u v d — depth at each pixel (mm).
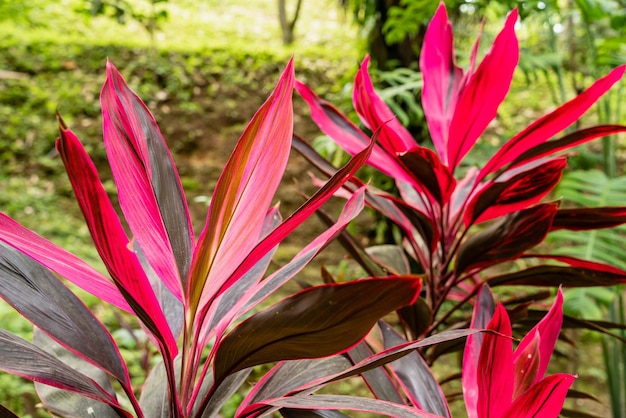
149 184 466
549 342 536
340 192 834
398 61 2891
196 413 475
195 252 426
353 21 3180
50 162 4695
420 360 595
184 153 5293
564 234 1308
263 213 463
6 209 4090
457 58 2207
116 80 500
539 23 1883
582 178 1360
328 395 430
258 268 570
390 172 754
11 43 5562
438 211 848
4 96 5070
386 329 619
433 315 803
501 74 629
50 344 557
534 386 423
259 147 430
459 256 750
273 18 7930
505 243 721
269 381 537
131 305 411
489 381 469
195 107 5570
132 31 6582
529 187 691
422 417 391
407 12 2000
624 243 1529
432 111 800
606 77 602
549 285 735
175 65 5844
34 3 6273
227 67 6012
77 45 5777
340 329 411
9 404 2318
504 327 465
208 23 7359
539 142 683
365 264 753
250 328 417
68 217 4238
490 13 2557
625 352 1559
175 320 555
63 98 5191
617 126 660
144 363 1136
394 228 3135
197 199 1627
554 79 5145
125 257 378
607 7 1543
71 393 515
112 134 441
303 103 5578
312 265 4000
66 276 449
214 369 450
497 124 4871
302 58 6305
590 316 1164
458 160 718
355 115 2430
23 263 486
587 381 2889
